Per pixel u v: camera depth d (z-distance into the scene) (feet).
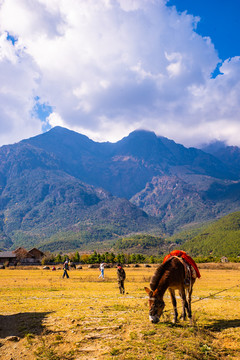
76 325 25.40
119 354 19.62
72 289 62.59
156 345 20.48
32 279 95.55
